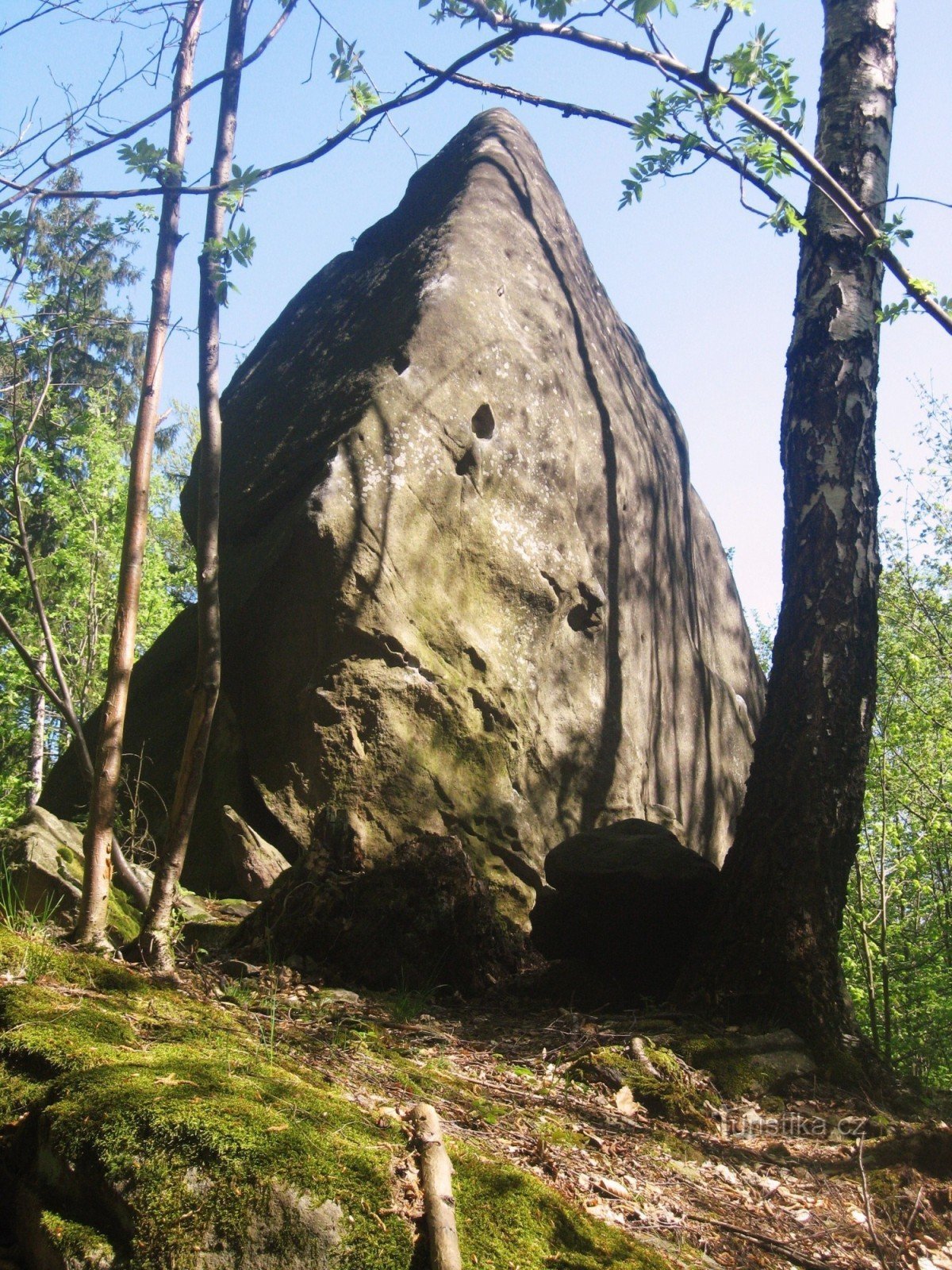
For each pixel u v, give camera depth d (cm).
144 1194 246
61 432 670
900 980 1184
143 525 490
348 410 970
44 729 1933
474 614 973
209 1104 272
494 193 1216
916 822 1248
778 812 598
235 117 517
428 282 1055
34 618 1703
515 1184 294
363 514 905
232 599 932
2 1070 300
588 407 1200
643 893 642
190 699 976
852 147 685
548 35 469
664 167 695
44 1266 246
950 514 1341
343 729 864
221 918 720
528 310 1148
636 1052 480
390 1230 257
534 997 619
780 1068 511
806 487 645
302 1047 400
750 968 575
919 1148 425
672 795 1226
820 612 621
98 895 469
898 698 1266
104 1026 327
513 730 961
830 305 663
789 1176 410
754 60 535
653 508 1291
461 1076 427
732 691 1421
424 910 610
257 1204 248
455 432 995
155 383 498
